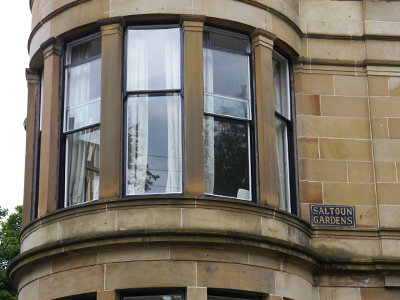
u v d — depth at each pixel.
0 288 23.14
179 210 11.37
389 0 14.58
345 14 14.41
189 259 11.15
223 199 11.57
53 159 12.75
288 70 13.95
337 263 12.65
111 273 11.18
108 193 11.73
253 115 12.84
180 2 12.61
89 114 12.92
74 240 11.34
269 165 12.41
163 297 11.21
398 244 12.95
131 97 12.54
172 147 12.24
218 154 12.40
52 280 11.66
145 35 12.87
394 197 13.33
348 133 13.70
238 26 12.98
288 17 13.69
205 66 12.83
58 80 13.24
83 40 13.32
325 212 13.14
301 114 13.71
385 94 13.98
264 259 11.65
